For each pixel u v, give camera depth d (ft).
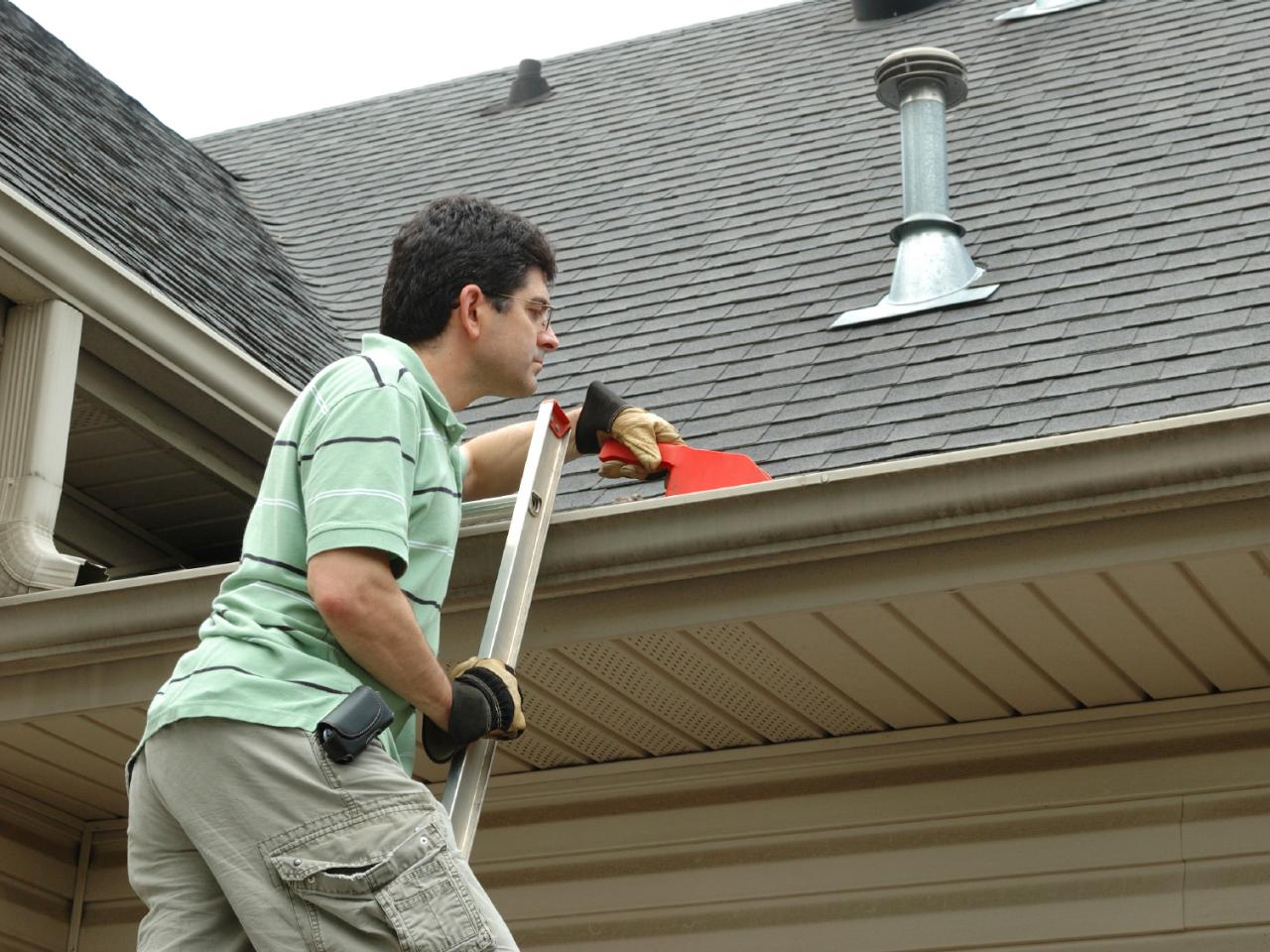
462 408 10.21
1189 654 14.02
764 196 27.27
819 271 23.81
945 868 15.34
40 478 16.46
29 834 17.93
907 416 18.78
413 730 9.23
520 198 30.73
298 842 8.17
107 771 16.89
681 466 13.46
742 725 15.78
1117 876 14.78
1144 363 18.10
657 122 32.35
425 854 8.27
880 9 33.40
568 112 34.45
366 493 8.68
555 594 13.83
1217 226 20.99
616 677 14.88
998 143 26.18
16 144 21.59
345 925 8.16
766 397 20.45
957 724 15.49
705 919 16.08
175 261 22.71
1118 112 25.88
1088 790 15.02
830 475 12.92
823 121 29.73
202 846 8.31
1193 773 14.75
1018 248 22.29
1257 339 17.78
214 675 8.43
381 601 8.50
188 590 14.29
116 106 29.89
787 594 13.41
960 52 30.63
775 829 16.03
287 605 8.75
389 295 10.27
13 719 15.25
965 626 13.66
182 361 18.24
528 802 16.99
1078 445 12.34
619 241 27.25
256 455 19.80
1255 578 12.71
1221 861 14.49
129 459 19.69
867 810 15.75
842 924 15.57
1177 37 28.07
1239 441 11.94
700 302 23.97
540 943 16.60
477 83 38.04
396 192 32.94
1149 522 12.45
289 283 27.99
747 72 33.42
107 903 18.21
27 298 17.21
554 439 11.83
